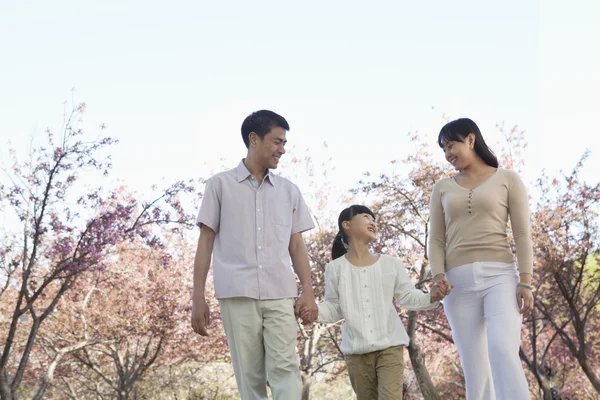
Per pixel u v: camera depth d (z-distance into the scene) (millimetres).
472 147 4016
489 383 3934
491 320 3760
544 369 12773
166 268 13281
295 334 3746
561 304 13156
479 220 3889
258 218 3762
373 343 3959
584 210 12398
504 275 3826
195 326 3705
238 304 3697
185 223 11539
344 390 19031
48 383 12430
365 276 4129
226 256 3754
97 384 16812
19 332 14297
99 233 10914
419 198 13680
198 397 17250
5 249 11641
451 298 3982
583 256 12414
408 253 13656
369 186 13625
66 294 13953
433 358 17547
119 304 14562
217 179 3857
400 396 3941
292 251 3979
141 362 14508
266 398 3811
